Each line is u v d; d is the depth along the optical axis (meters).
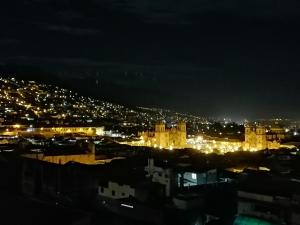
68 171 49.75
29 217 25.48
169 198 48.09
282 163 70.19
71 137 134.00
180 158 77.12
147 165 65.94
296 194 38.00
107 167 63.97
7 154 51.81
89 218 26.58
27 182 41.41
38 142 110.25
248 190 40.88
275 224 36.53
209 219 43.12
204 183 58.81
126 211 42.81
